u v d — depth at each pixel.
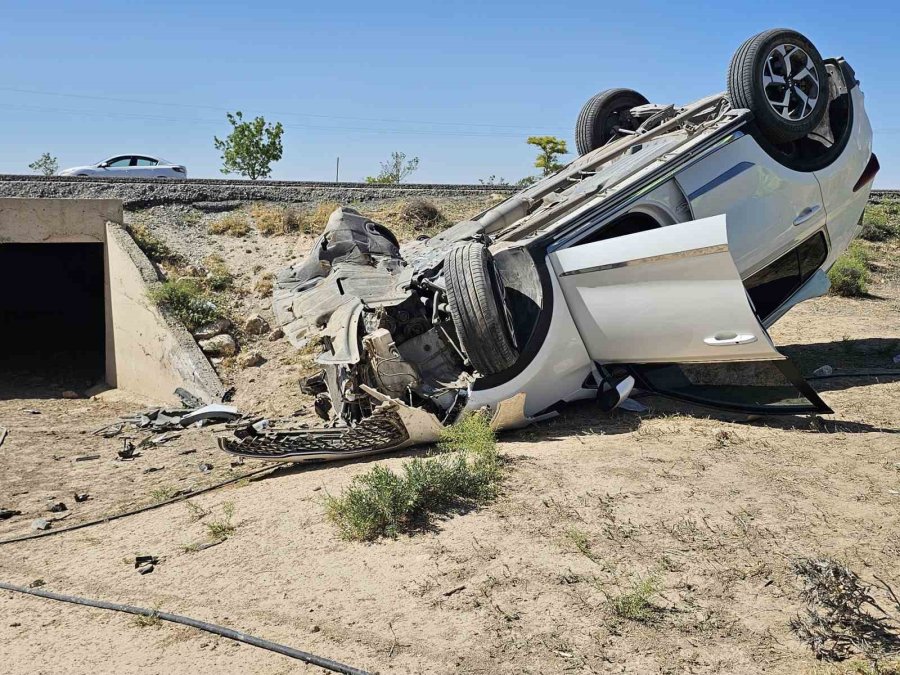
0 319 19.98
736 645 3.79
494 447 6.45
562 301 7.09
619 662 3.73
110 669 4.06
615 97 9.94
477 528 5.20
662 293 6.63
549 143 29.39
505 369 6.90
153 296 12.51
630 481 5.74
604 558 4.67
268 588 4.76
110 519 6.53
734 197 7.90
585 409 7.77
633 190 7.48
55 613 4.79
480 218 8.76
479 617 4.20
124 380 13.83
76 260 20.50
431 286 7.23
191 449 8.75
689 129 8.28
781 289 8.84
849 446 6.31
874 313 13.59
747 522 4.98
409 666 3.84
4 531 6.51
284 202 17.11
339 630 4.21
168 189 16.59
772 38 8.02
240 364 11.71
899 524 4.81
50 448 9.38
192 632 4.36
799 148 8.76
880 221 20.05
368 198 17.80
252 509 6.12
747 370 6.70
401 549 5.03
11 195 15.75
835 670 3.53
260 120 33.12
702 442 6.58
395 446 6.96
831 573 3.81
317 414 8.97
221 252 14.55
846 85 9.09
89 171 21.97
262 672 3.92
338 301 7.81
